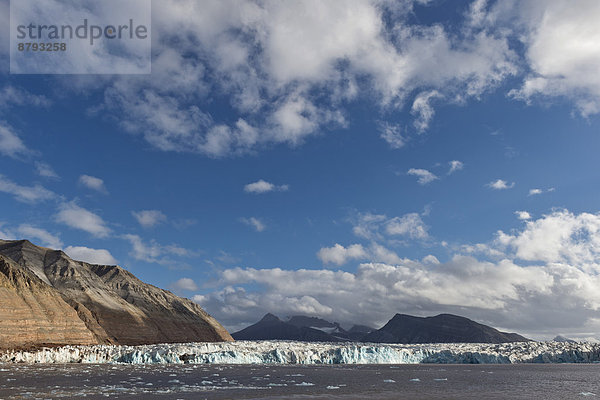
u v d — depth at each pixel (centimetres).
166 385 9938
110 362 17388
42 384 9638
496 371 15600
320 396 8619
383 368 16938
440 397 8688
